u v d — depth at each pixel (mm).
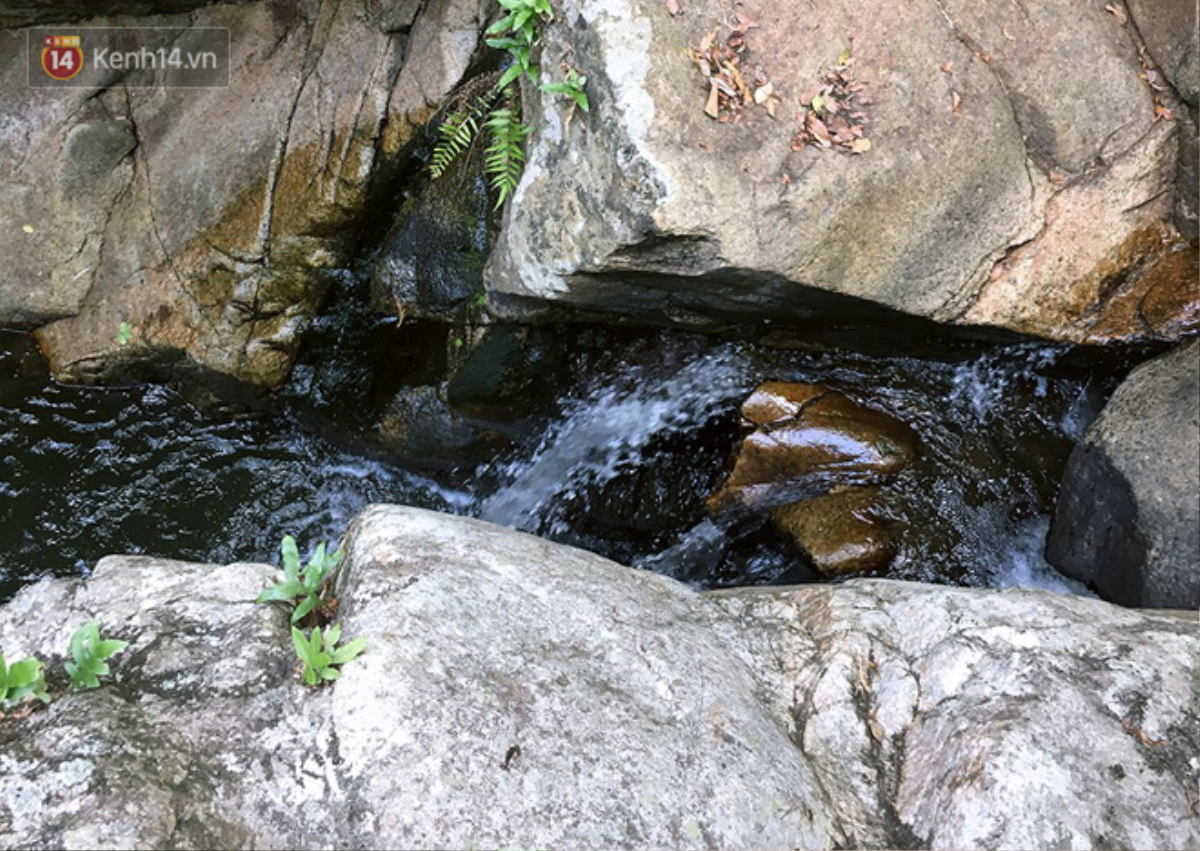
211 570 2932
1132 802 2570
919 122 4246
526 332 5105
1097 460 4426
